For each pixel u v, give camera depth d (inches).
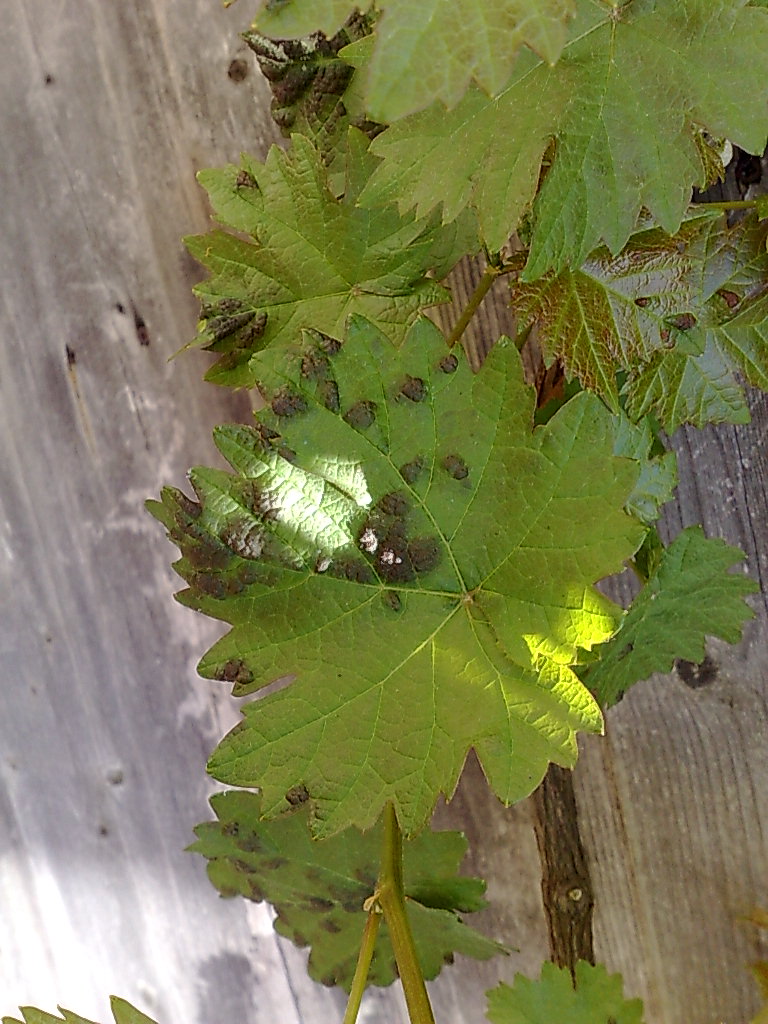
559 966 16.8
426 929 16.6
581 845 17.7
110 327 17.8
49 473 18.8
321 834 12.2
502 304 16.1
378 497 12.4
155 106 16.7
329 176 14.1
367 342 12.1
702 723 17.4
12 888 21.5
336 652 12.4
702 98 11.2
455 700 12.4
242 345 14.2
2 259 17.8
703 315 13.5
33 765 20.6
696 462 16.4
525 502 12.3
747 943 17.7
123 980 21.5
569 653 12.2
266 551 12.3
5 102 17.1
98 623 19.5
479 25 9.2
